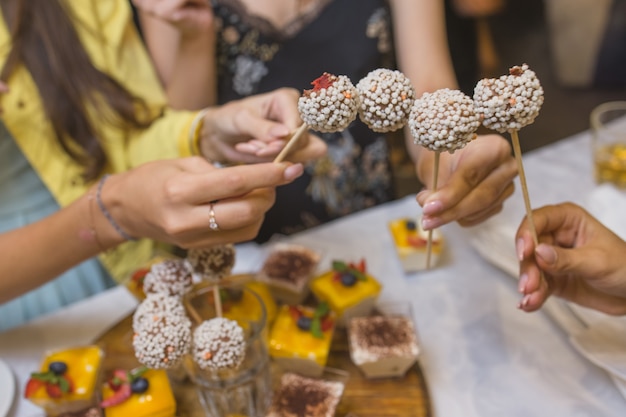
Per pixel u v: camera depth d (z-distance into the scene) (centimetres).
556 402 56
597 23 180
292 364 62
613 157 76
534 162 87
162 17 76
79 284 83
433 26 80
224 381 55
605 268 48
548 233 53
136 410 57
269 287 69
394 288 69
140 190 51
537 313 64
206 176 47
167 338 50
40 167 81
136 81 87
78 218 57
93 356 61
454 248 74
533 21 219
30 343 67
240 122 63
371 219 80
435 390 58
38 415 58
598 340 57
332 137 95
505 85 41
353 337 60
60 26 79
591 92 190
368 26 92
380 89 43
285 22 91
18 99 79
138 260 87
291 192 98
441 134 41
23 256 60
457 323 64
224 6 89
